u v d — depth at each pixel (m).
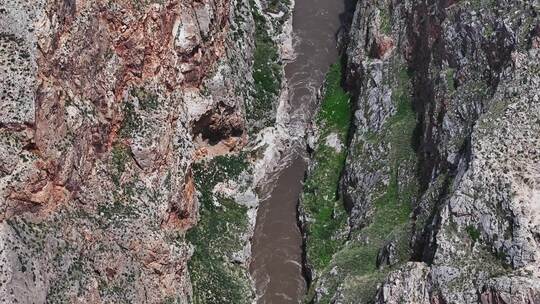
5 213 43.81
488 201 47.62
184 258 56.81
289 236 66.50
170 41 60.59
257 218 68.12
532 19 54.41
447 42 60.94
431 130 59.59
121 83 55.47
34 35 45.59
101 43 52.72
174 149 59.50
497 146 49.50
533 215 46.00
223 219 64.69
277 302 61.06
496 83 54.38
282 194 70.38
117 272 50.84
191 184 61.91
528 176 47.72
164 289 54.25
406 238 54.06
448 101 57.94
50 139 46.56
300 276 62.94
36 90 45.22
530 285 43.06
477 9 58.53
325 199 67.88
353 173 66.00
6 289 41.25
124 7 54.19
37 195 45.72
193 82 64.44
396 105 67.50
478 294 45.03
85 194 50.69
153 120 56.72
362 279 54.56
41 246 44.94
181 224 60.50
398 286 48.31
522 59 53.16
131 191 54.12
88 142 50.91
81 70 50.28
